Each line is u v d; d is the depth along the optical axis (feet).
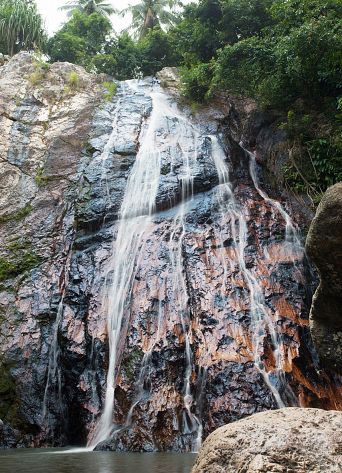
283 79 50.55
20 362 34.65
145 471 18.75
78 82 59.36
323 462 9.32
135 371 31.22
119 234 42.55
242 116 57.11
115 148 50.52
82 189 46.39
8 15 78.48
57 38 80.74
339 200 10.91
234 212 44.01
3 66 59.06
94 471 18.85
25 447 31.42
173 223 42.55
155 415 28.99
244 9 62.03
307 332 34.01
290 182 48.52
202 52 69.72
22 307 37.58
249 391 29.09
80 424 31.78
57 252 41.93
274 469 9.27
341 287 11.88
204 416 29.04
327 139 48.37
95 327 35.17
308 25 44.75
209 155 50.31
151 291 35.99
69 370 33.78
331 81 49.26
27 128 52.47
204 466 10.05
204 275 36.94
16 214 45.03
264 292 36.06
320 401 29.53
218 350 31.55
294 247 41.01
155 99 61.41
